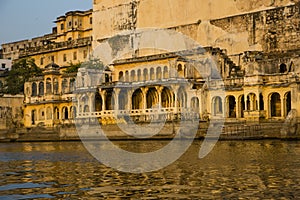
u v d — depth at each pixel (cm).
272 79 7869
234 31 10294
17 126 10744
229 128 6812
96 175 2906
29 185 2541
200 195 2131
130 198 2100
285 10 9588
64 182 2627
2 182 2680
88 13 13588
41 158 4469
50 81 10788
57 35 14250
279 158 3659
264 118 7762
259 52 9100
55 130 9219
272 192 2161
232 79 8381
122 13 12306
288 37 9538
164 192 2228
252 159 3656
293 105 6769
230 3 10400
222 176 2716
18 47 16000
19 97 11394
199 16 10875
